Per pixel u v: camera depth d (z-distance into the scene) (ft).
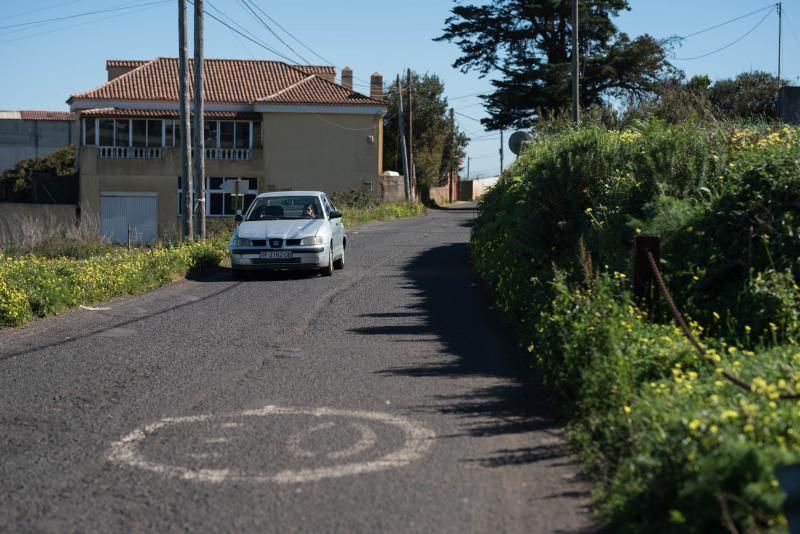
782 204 30.45
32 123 228.63
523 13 138.92
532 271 38.91
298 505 16.99
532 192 42.47
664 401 18.63
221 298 47.91
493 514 16.43
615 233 35.65
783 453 13.93
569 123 61.82
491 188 65.72
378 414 23.45
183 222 71.31
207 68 172.86
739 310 27.71
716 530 13.65
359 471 18.93
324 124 165.17
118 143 157.89
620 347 22.52
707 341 25.34
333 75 192.24
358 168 166.40
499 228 52.65
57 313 42.47
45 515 16.66
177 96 161.79
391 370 28.91
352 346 33.24
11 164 228.02
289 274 59.72
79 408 24.56
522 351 31.60
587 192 40.83
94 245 98.17
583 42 139.54
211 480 18.48
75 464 19.67
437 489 17.76
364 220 132.05
